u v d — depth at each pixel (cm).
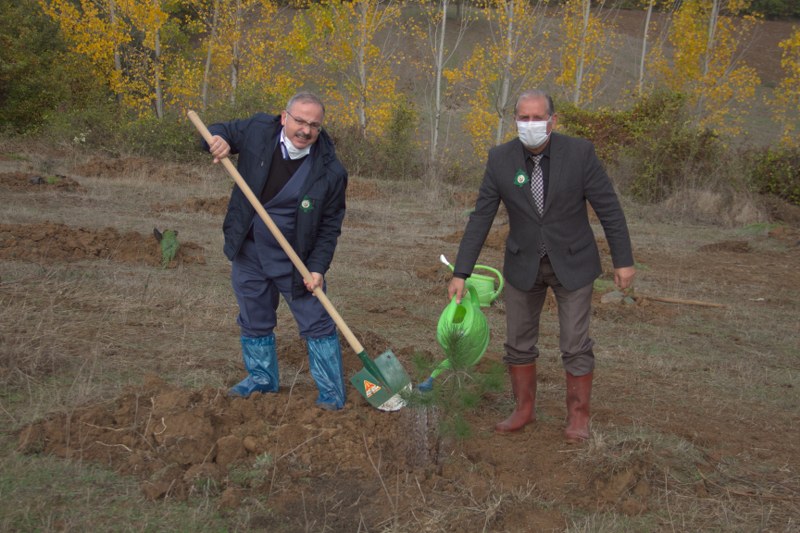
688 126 1994
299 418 429
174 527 326
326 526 338
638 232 1459
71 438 390
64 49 3027
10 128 2545
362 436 412
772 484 411
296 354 555
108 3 3111
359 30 2875
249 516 339
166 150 2142
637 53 5178
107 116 2200
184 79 3048
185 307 664
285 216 431
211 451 382
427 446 397
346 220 1384
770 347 722
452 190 1870
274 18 3073
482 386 418
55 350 513
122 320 605
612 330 741
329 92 2912
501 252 1162
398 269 959
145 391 451
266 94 2339
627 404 525
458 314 471
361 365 549
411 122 2316
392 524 342
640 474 395
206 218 1257
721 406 537
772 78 5122
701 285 995
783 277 1085
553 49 2891
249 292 449
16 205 1184
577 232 423
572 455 417
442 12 2933
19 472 356
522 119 404
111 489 351
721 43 2967
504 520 350
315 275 430
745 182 1742
